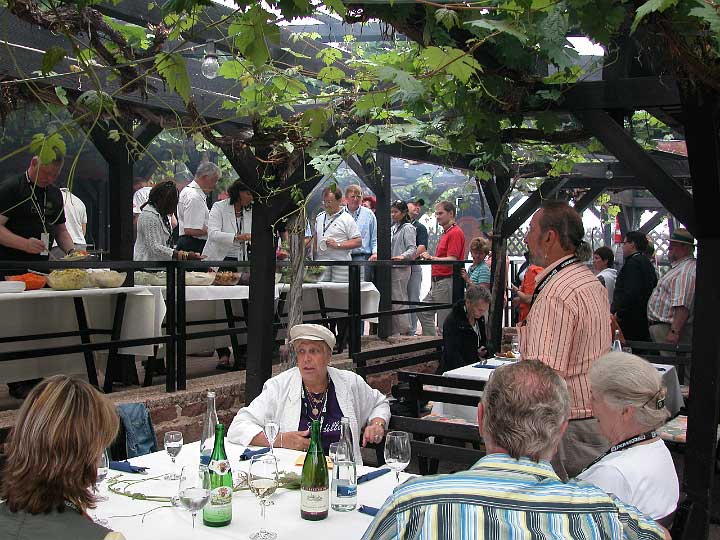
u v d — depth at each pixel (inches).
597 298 132.6
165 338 222.7
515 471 69.8
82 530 74.0
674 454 252.4
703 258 153.9
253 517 107.0
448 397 195.3
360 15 138.4
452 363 262.7
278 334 306.3
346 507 109.9
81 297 219.8
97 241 417.1
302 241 216.8
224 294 252.4
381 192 346.0
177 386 230.8
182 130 185.2
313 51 217.0
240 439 145.8
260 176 211.0
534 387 72.4
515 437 70.9
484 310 262.8
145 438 151.3
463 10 132.6
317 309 325.1
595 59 179.8
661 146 348.8
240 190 279.6
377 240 350.0
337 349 316.8
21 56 158.1
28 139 290.8
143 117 183.0
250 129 209.3
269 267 215.9
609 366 99.1
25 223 213.2
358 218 369.7
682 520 106.7
